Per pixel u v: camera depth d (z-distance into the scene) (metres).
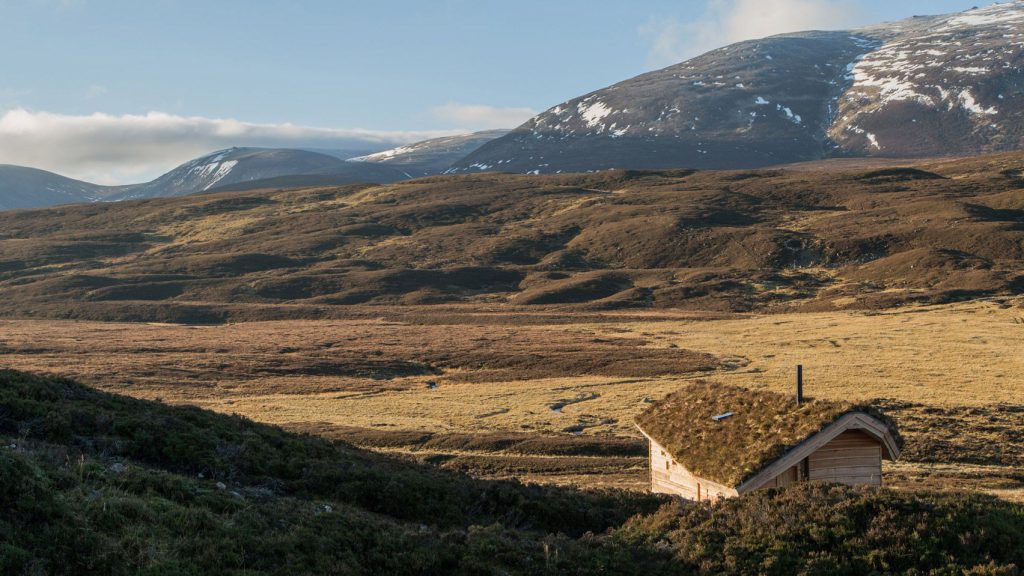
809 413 27.44
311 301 176.25
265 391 83.50
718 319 135.50
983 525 18.34
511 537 20.62
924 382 71.81
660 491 31.67
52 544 15.16
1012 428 53.56
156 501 18.56
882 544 18.16
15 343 117.44
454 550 18.91
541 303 168.00
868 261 179.38
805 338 107.00
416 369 99.06
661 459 31.72
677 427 31.00
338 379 91.50
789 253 190.62
